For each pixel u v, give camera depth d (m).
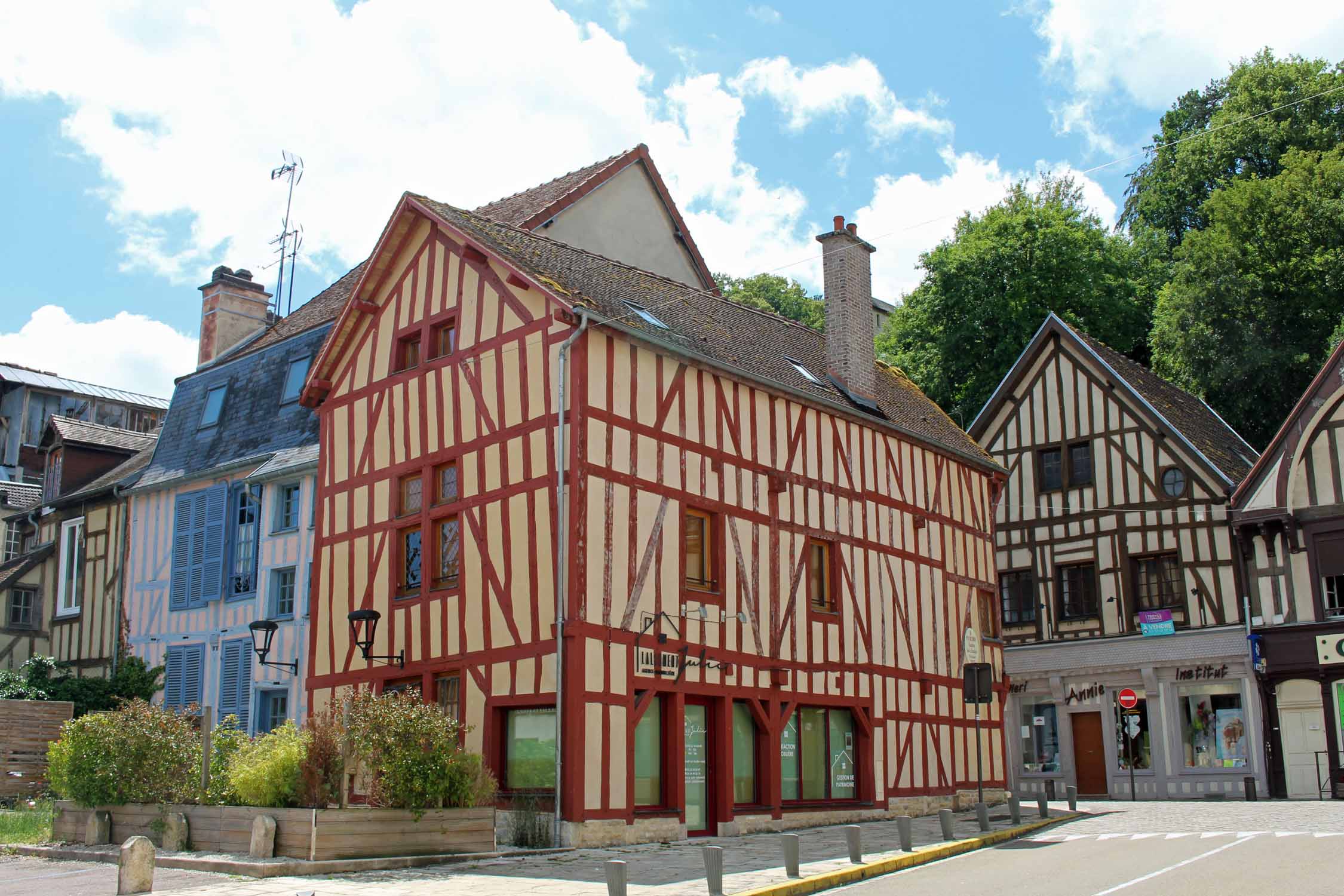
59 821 13.41
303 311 22.58
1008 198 38.19
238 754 12.50
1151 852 12.14
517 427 14.74
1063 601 25.84
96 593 22.19
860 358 19.69
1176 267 33.00
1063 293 33.28
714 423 15.98
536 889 9.76
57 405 35.78
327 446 17.58
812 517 17.39
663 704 14.66
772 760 15.81
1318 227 29.66
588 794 13.23
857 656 17.72
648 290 17.52
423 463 15.95
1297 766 22.12
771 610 16.30
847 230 20.05
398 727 11.79
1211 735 23.61
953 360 34.25
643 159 21.39
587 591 13.70
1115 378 25.59
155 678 20.23
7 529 28.25
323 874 10.60
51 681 20.38
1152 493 24.92
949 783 19.30
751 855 12.45
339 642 16.50
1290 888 9.19
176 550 20.66
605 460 14.28
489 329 15.45
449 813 11.87
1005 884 10.09
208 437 21.28
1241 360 29.61
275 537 18.97
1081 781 25.09
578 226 19.95
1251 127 35.97
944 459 20.89
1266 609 22.81
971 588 20.92
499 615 14.39
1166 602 24.53
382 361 16.98
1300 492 22.62
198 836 11.95
